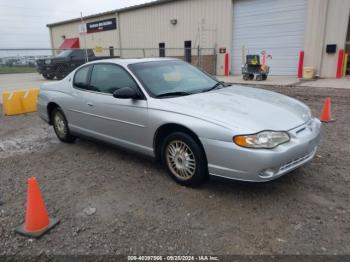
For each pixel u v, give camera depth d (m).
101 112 4.63
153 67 4.55
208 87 4.52
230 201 3.45
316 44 14.91
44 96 5.90
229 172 3.30
